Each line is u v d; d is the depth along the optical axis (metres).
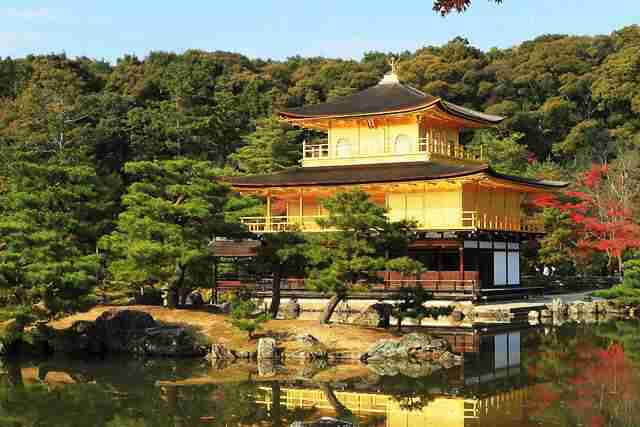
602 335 52.88
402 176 65.56
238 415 31.45
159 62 151.62
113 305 54.66
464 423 29.62
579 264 89.81
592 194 87.69
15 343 46.09
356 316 56.78
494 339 50.84
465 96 143.62
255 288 66.56
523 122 133.38
